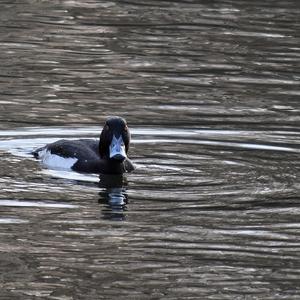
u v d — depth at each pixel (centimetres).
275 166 1877
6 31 2992
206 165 1878
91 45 2859
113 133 1862
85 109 2266
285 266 1402
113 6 3353
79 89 2438
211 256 1437
